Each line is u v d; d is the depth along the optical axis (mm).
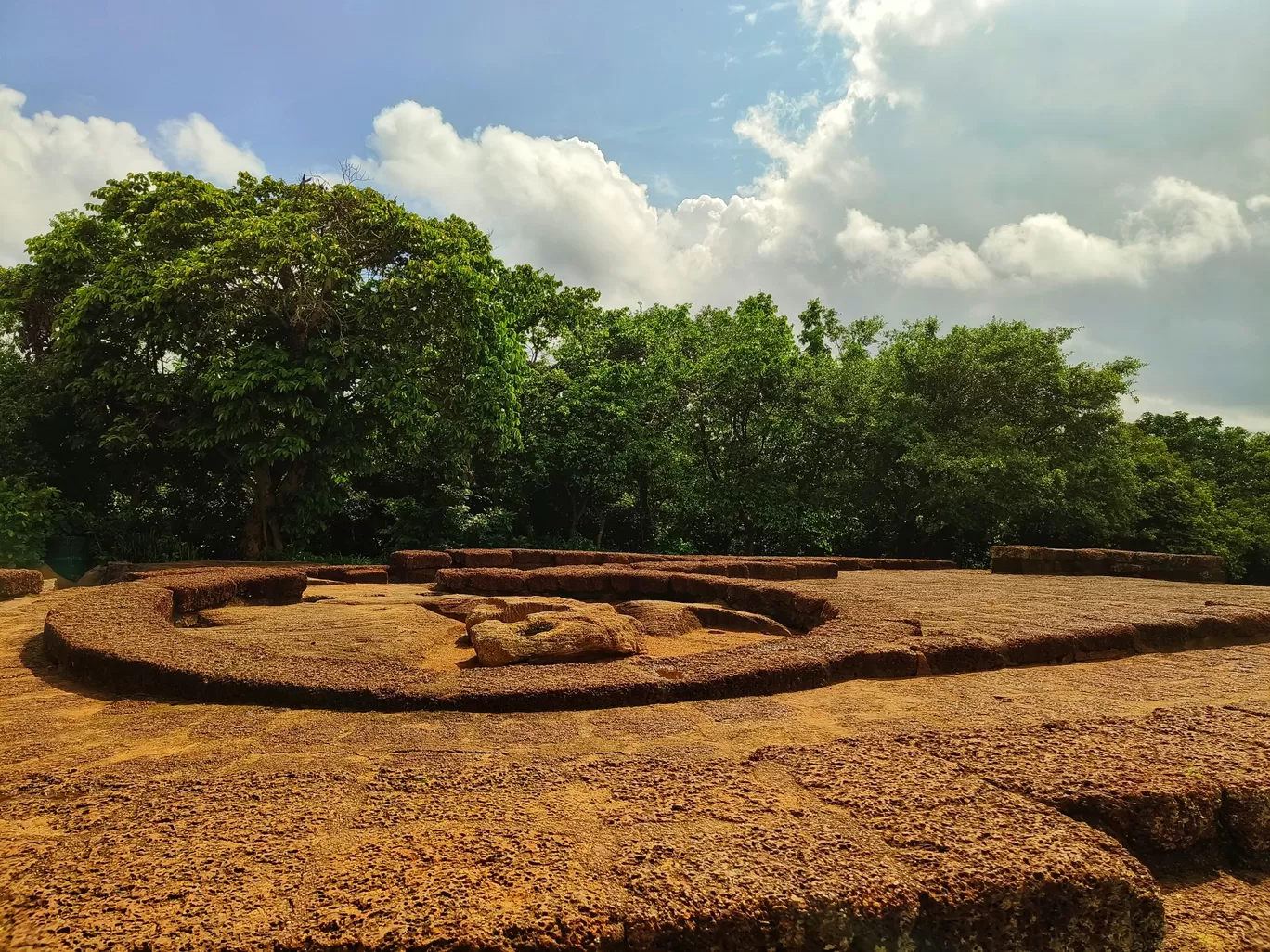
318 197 14078
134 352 13914
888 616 5465
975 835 1722
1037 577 11148
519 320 20578
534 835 1690
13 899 1420
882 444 18391
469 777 2137
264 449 12883
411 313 13820
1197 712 2836
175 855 1600
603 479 19531
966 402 17906
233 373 12695
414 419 14391
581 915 1373
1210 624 5305
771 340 19453
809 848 1639
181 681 3715
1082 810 2023
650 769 2182
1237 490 28328
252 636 5328
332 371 13383
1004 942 1521
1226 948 1819
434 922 1336
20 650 5031
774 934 1417
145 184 14586
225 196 14094
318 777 2150
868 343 21312
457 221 15508
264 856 1586
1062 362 17484
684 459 19797
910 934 1472
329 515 15273
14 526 11906
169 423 13555
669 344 21969
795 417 19000
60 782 2199
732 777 2104
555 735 2982
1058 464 17250
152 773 2504
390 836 1691
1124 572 11953
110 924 1326
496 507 19297
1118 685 3764
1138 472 21094
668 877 1497
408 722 3211
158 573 9102
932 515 18641
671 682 3650
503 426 15812
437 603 7434
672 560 12234
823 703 3512
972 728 2588
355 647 4945
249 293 13031
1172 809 2061
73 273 14094
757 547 21266
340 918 1344
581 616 5371
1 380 14383
